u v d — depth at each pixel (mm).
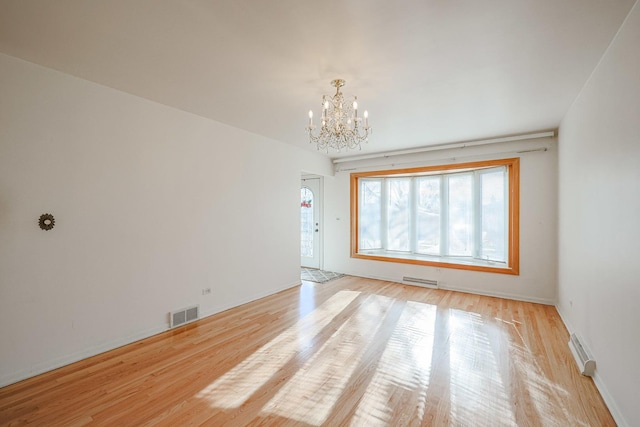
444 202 5438
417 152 5199
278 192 4727
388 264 5492
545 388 2139
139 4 1608
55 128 2395
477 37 1904
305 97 2939
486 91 2754
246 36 1914
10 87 2174
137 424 1774
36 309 2291
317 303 4133
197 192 3506
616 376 1843
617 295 1867
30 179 2266
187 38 1945
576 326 2873
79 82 2531
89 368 2400
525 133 4148
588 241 2502
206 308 3602
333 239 6215
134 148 2912
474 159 4672
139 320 2947
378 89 2711
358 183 6078
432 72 2387
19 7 1626
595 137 2336
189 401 1993
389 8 1621
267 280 4516
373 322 3414
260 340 2939
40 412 1869
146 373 2334
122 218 2822
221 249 3801
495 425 1767
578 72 2383
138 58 2213
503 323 3387
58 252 2408
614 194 1949
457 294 4602
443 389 2127
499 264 4676
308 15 1692
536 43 1972
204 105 3188
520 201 4297
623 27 1773
